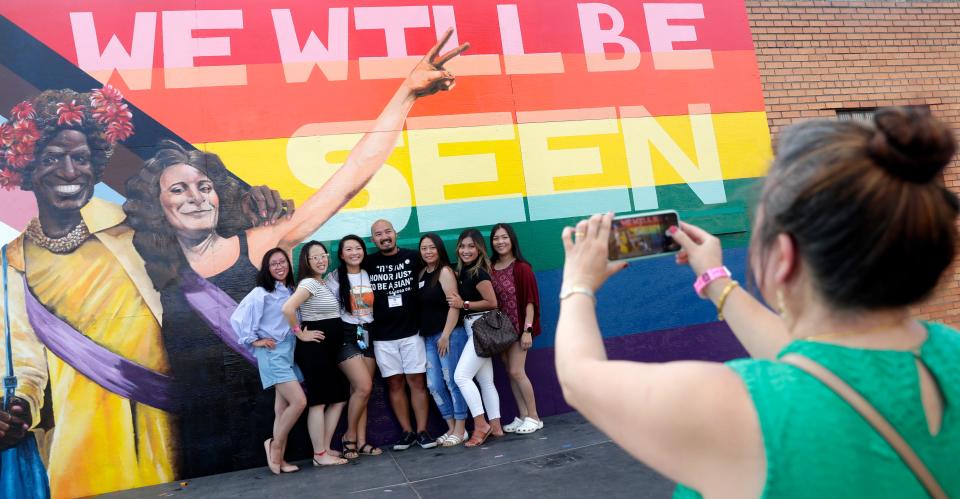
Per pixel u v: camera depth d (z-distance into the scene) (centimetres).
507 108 599
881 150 76
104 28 530
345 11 573
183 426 513
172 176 531
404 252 545
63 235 510
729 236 632
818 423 73
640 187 620
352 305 523
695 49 648
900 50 705
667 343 612
